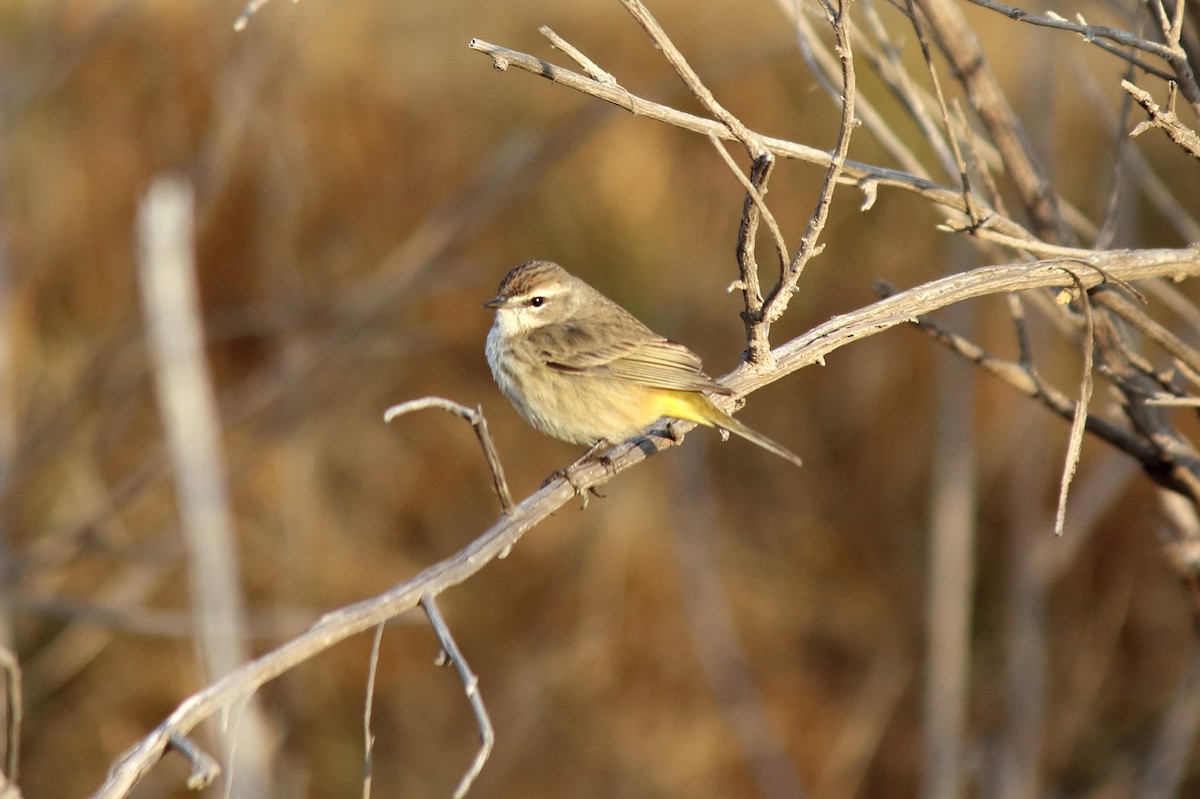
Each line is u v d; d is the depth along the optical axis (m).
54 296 14.73
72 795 12.88
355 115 16.81
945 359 10.52
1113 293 5.46
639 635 14.64
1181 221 7.02
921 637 14.41
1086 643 13.60
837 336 5.73
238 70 12.12
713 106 4.55
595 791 13.73
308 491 14.66
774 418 16.02
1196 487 6.07
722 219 16.62
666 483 15.49
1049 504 13.84
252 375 15.64
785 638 14.84
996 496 14.27
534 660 14.52
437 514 15.67
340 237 16.30
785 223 16.16
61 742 13.13
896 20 11.85
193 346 6.48
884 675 14.23
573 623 14.81
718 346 16.11
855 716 14.05
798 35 6.19
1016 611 10.04
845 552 15.25
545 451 16.06
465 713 14.22
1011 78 16.00
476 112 17.47
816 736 14.17
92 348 13.43
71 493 13.18
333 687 14.16
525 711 14.16
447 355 16.50
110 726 13.23
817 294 16.00
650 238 16.67
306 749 13.62
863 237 15.95
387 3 17.81
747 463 15.97
